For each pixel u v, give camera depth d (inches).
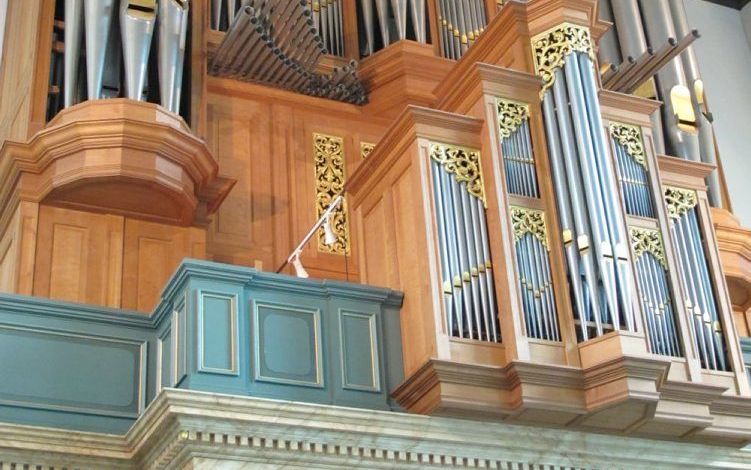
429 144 362.3
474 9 509.7
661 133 521.7
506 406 334.3
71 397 338.0
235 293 335.9
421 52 481.7
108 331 348.8
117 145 394.6
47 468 321.7
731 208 524.7
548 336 343.6
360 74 479.5
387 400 343.9
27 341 339.6
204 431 307.6
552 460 345.7
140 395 344.8
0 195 409.1
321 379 338.3
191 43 447.2
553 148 369.1
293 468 316.5
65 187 395.5
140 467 331.3
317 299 349.7
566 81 378.0
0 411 329.7
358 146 471.8
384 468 326.3
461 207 357.1
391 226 368.8
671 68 542.6
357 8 504.4
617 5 565.3
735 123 603.2
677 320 365.1
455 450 334.3
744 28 627.8
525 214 359.3
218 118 453.7
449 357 333.7
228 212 438.3
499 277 348.5
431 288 341.1
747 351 393.1
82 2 428.8
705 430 357.7
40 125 409.4
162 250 412.5
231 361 327.0
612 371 334.6
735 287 509.4
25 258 392.8
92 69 413.4
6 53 471.8
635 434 355.6
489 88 372.8
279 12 438.6
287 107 468.4
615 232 356.2
